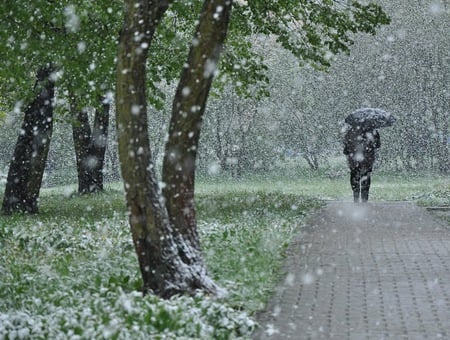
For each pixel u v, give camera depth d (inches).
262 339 374.0
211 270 544.4
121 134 463.2
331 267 588.7
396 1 2362.2
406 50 2353.6
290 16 1149.7
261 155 2426.2
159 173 2293.3
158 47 1087.6
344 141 1294.3
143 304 393.4
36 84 1106.7
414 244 724.0
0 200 1471.5
